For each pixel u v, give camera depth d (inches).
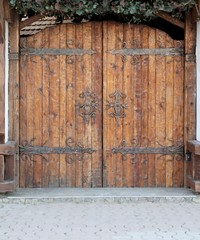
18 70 335.6
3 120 316.5
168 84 339.6
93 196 316.5
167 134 340.8
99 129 340.8
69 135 340.5
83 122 340.2
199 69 330.0
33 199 312.3
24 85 338.3
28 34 369.7
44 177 340.5
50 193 324.8
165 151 340.5
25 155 339.9
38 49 337.4
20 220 272.5
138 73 339.0
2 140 316.5
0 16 308.2
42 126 339.3
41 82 338.3
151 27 339.3
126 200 315.0
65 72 338.3
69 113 339.9
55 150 339.9
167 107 340.2
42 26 376.5
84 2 310.8
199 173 322.0
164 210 294.8
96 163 341.1
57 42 337.7
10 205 307.3
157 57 339.0
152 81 339.6
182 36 346.3
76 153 340.8
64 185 341.1
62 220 272.4
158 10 320.2
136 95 339.6
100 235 243.8
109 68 339.0
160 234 245.3
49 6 313.7
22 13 330.3
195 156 321.7
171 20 335.0
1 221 270.5
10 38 332.5
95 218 276.5
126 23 338.0
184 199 315.9
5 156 318.3
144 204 310.2
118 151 340.8
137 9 314.8
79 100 339.3
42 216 281.0
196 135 336.5
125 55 338.6
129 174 341.7
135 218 276.5
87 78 339.3
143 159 341.4
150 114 340.5
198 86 332.2
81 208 299.6
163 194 321.1
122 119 340.5
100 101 339.9
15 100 334.6
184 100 339.0
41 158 340.2
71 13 322.3
